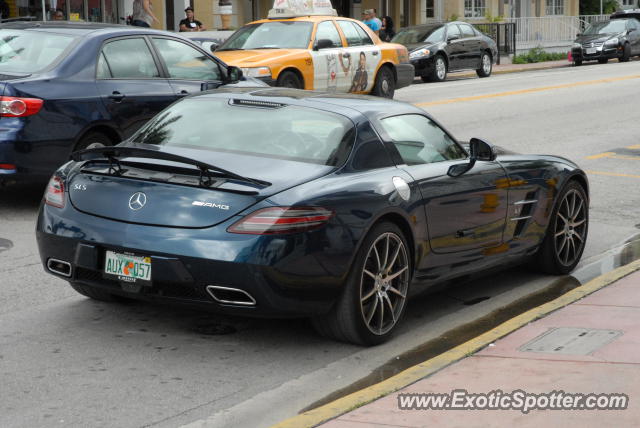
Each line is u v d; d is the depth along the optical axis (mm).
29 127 9328
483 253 7117
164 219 5625
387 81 20281
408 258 6309
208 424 4891
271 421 4965
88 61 9953
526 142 16000
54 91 9531
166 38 10945
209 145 6215
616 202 11547
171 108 6781
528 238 7676
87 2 26906
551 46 47500
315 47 18219
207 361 5777
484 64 31750
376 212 5922
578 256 8328
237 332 6332
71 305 6797
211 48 18609
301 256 5547
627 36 40906
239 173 5750
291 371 5680
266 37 18359
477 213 6938
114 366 5637
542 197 7742
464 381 5281
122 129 10109
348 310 5895
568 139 16547
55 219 5980
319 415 4797
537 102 22234
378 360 5938
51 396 5152
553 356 5688
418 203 6316
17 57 9914
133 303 6871
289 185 5688
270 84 16953
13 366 5578
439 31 29875
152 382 5414
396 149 6441
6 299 6898
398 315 6305
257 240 5461
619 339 5996
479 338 6086
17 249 8391
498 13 49281
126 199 5777
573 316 6566
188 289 5625
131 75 10359
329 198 5699
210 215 5562
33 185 11391
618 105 21828
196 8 30719
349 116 6391
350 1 41000
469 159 7070
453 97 23062
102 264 5797
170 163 5871
